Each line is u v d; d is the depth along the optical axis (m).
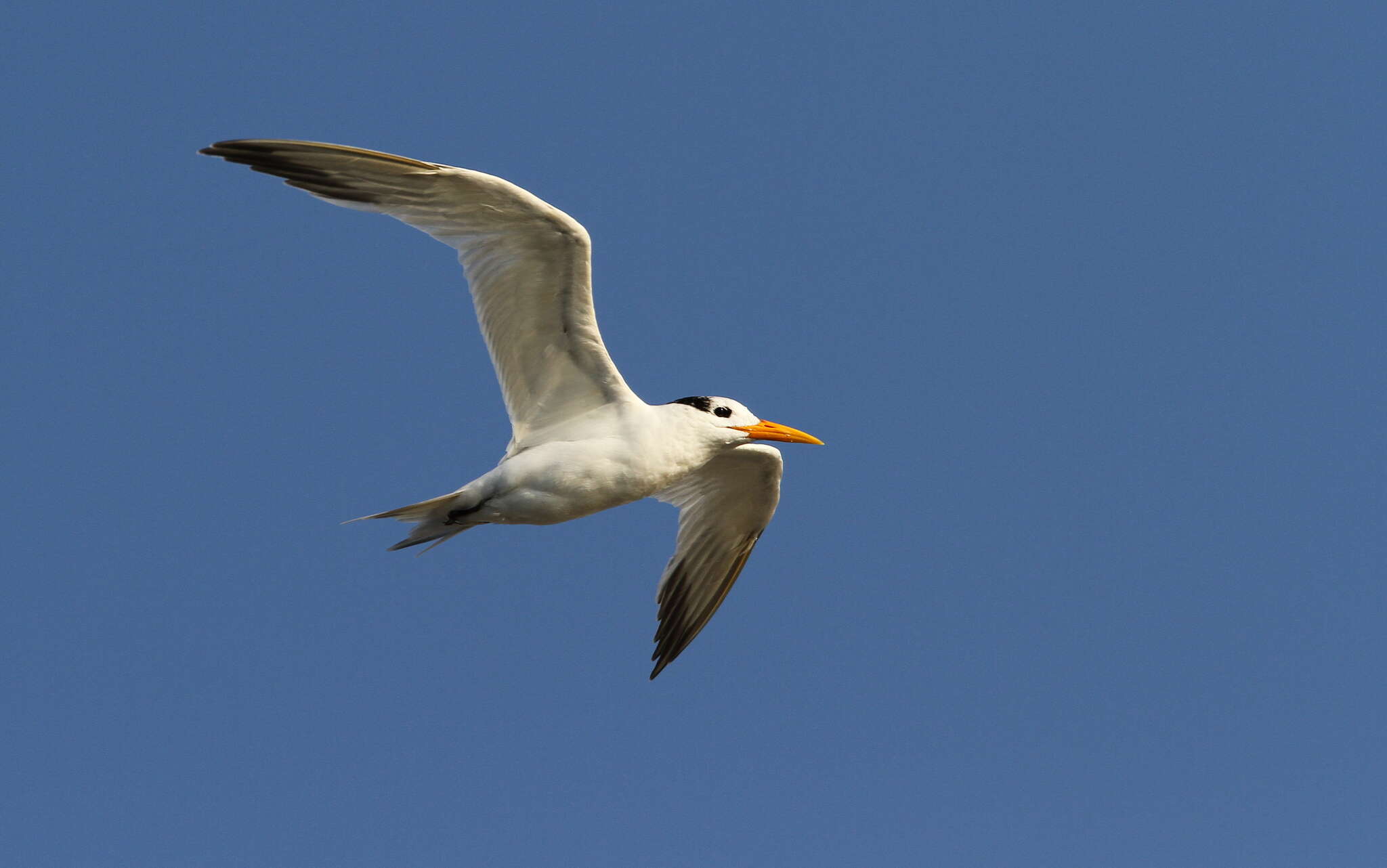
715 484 17.16
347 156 13.24
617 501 14.88
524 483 14.47
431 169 13.19
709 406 15.50
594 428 14.72
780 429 15.74
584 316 14.08
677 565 17.80
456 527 14.95
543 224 13.43
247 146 13.10
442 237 13.89
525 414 14.80
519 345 14.46
